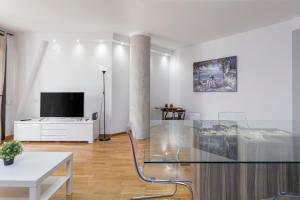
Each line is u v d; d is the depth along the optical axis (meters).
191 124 2.88
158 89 6.30
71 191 2.28
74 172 2.89
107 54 5.17
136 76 4.86
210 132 2.26
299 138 1.95
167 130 2.53
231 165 1.70
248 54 4.55
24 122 4.60
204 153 1.57
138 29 4.62
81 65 5.14
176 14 3.73
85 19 4.08
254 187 1.71
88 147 4.23
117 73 5.33
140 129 4.81
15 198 1.76
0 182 1.59
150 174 1.89
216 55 5.22
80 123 4.62
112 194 2.27
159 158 1.49
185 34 4.87
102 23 4.30
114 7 3.50
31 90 5.10
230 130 2.35
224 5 3.34
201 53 5.60
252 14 3.67
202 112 5.55
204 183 1.69
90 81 5.16
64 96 4.84
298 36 3.73
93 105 5.18
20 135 4.60
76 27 4.60
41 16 3.95
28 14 3.86
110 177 2.73
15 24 4.42
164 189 2.39
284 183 1.72
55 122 4.61
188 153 1.58
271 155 1.49
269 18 3.83
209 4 3.31
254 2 3.22
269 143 1.79
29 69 5.00
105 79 5.18
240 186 1.70
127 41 5.33
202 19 3.94
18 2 3.36
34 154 2.30
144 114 4.86
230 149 1.65
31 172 1.76
